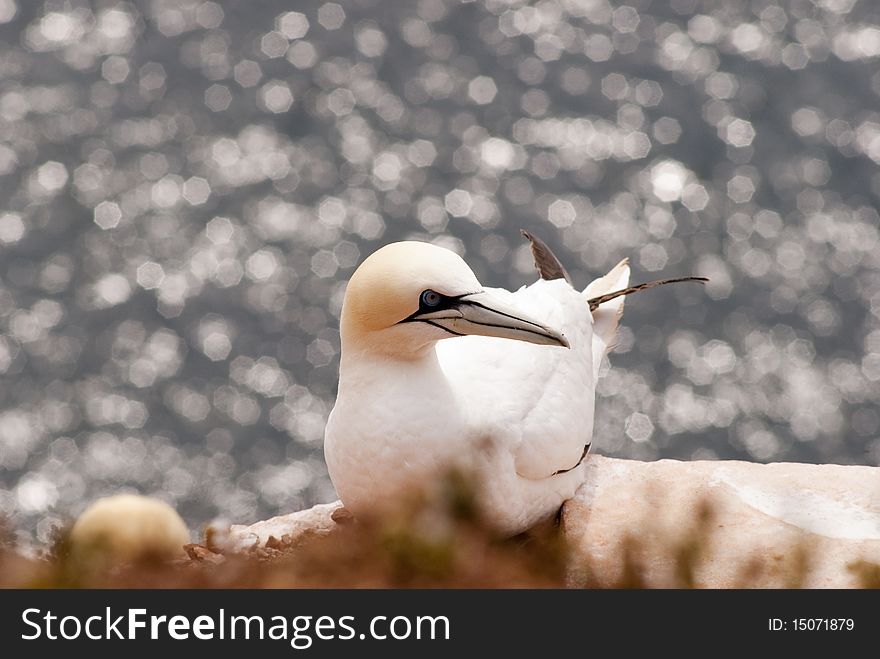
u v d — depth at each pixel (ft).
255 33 231.30
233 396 142.61
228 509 128.26
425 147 199.41
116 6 233.14
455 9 241.76
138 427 137.59
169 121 204.33
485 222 179.22
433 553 22.22
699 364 145.48
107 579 22.74
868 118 202.69
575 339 38.55
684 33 229.45
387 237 176.45
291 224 176.14
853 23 227.40
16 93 209.26
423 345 32.27
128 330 152.35
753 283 161.89
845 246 170.30
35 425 137.39
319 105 210.59
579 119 206.80
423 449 32.30
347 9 240.32
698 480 36.88
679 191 182.80
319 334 153.89
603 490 36.78
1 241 168.14
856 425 139.85
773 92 209.97
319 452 135.03
